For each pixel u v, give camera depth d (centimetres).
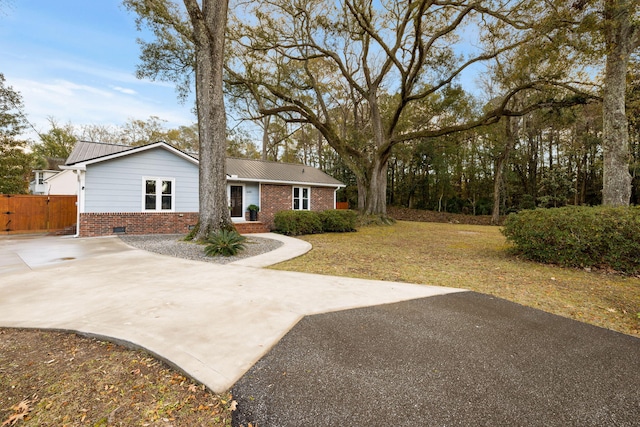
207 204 911
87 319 330
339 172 3119
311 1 1426
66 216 1412
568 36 913
